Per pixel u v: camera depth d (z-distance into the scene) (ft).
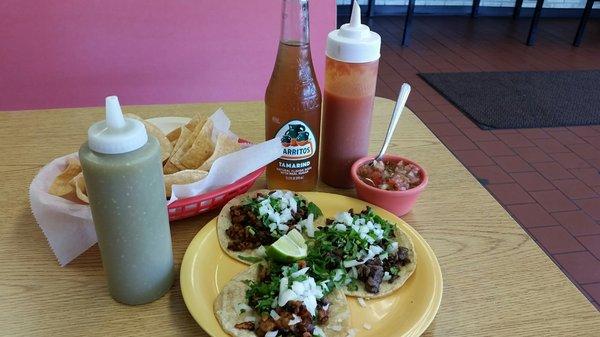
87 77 5.25
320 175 2.99
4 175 2.84
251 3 5.32
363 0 15.84
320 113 2.69
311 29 5.52
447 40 14.24
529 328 2.02
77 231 2.27
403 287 2.16
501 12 16.93
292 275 2.04
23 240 2.41
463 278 2.28
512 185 7.52
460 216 2.72
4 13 4.84
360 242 2.26
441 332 1.99
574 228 6.64
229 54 5.47
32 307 2.04
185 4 5.18
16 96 5.19
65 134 3.29
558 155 8.34
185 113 3.59
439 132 8.94
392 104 3.92
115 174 1.77
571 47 14.15
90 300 2.09
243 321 1.90
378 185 2.67
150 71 5.36
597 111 9.94
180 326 1.99
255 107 3.76
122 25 5.12
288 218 2.47
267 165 2.79
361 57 2.56
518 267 2.37
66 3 4.92
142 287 2.03
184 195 2.40
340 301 2.02
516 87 11.00
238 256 2.27
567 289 2.24
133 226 1.89
